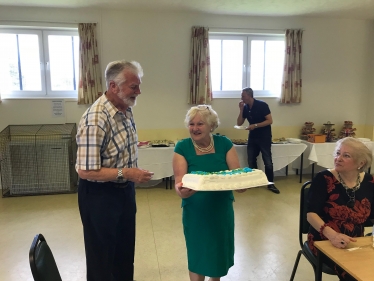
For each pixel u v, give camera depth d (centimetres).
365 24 500
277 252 261
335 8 430
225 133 487
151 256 255
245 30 467
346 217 160
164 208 365
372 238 145
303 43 486
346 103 514
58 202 382
